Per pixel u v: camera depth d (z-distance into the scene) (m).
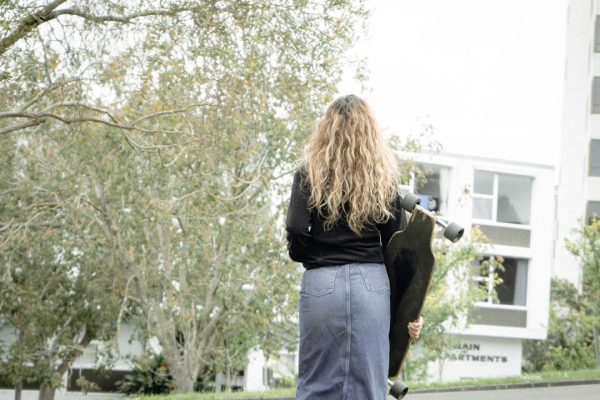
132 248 23.42
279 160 21.52
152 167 20.16
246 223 22.80
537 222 43.97
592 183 50.47
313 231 3.99
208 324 25.55
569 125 52.09
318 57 17.09
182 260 24.89
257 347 28.70
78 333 29.72
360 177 3.93
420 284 3.94
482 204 43.28
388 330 3.95
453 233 3.89
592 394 16.75
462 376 43.22
